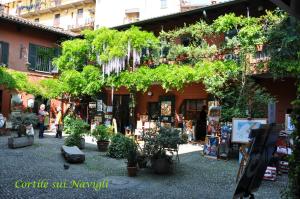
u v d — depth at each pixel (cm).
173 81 1653
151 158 983
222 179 914
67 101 2411
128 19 4378
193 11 1786
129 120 2189
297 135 410
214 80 1454
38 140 1647
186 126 1831
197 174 973
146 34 1884
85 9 4703
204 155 1290
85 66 2072
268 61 1358
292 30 1284
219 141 1256
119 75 1919
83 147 1438
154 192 765
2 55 2231
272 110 1000
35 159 1109
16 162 1036
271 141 473
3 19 2162
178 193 763
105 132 1400
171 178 914
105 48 1972
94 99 2328
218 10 1766
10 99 2225
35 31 2447
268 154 478
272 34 1331
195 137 1809
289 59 1302
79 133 1427
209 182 878
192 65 1691
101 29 2028
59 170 956
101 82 2000
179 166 1089
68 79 2072
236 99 1378
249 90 1349
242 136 1163
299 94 425
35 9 5206
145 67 1856
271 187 844
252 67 1424
